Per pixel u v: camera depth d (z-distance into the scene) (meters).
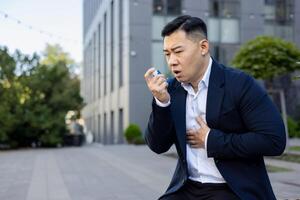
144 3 27.14
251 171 2.54
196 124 2.61
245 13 28.17
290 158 14.32
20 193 9.28
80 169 13.65
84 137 41.34
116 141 31.80
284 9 28.55
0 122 29.09
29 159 18.03
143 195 8.77
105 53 38.03
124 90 28.59
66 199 8.48
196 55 2.55
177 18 2.58
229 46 27.94
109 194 8.92
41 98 31.08
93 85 46.59
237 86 2.52
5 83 30.27
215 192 2.60
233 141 2.45
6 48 30.56
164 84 2.56
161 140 2.68
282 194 8.15
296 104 27.70
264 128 2.42
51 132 31.03
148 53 27.22
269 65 14.38
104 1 38.31
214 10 27.91
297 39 28.59
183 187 2.69
